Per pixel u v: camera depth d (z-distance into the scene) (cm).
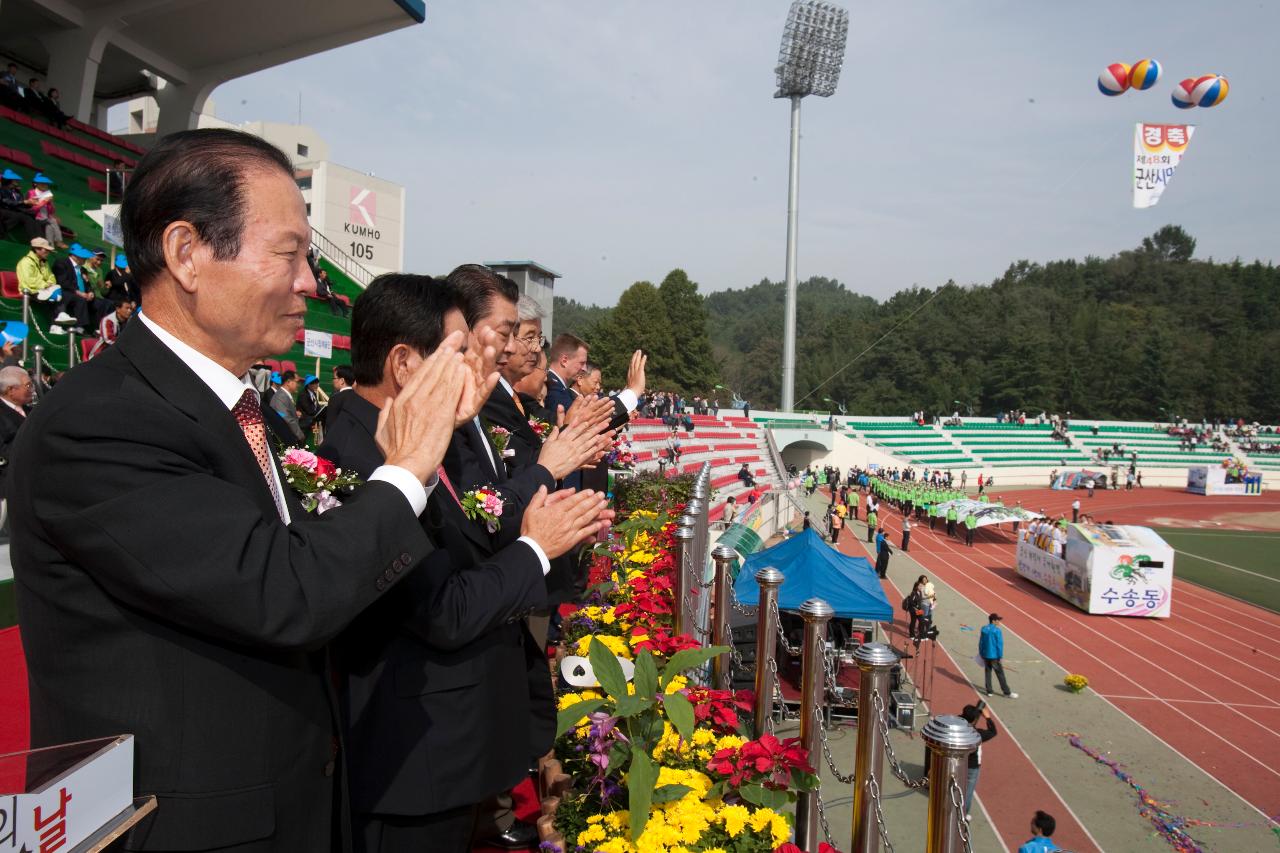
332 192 4062
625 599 523
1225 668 1838
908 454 6319
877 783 282
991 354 9238
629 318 7156
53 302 1139
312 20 2012
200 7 1953
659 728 308
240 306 144
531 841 304
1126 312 10312
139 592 122
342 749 164
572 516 219
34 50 2200
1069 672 1766
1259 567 3203
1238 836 1080
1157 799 1177
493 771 216
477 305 323
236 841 133
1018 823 1091
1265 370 8769
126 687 128
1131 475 6203
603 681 303
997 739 1377
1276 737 1429
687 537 459
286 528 137
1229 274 10756
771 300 19425
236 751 134
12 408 620
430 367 158
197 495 126
